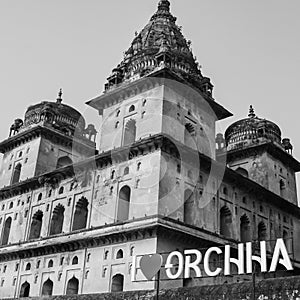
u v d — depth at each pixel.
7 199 50.38
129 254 35.59
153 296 25.97
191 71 46.22
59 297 31.42
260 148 54.50
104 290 36.12
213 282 36.34
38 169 49.88
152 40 48.62
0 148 55.66
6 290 44.50
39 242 42.97
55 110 54.09
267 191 46.91
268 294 21.70
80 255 39.47
